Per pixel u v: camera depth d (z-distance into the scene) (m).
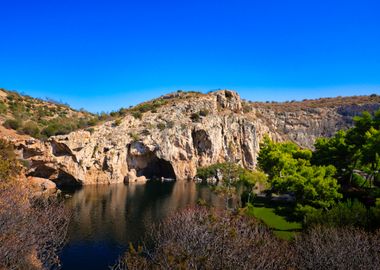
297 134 156.38
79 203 57.75
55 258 28.44
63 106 129.00
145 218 47.06
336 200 40.03
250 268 14.07
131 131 96.69
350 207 30.86
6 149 60.12
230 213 26.78
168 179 99.19
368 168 43.34
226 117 115.06
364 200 40.75
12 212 23.36
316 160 52.06
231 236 15.70
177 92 134.75
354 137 46.00
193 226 18.16
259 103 193.00
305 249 20.56
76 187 78.94
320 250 19.19
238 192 54.88
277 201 51.25
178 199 63.16
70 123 96.88
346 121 160.00
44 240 26.59
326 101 188.25
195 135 105.44
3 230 21.28
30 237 23.42
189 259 13.54
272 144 63.16
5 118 88.31
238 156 113.44
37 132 83.81
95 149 87.31
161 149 97.38
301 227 33.47
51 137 78.31
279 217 39.44
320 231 22.70
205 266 13.54
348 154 47.09
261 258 14.84
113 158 89.44
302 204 39.16
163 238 27.38
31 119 96.69
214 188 52.97
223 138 112.00
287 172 48.47
